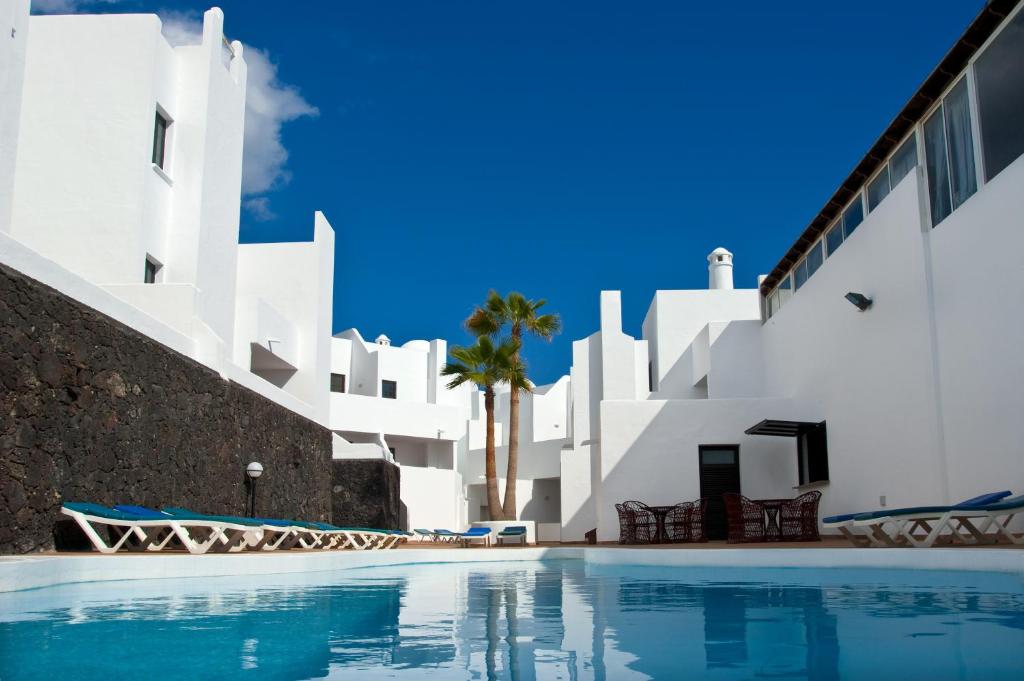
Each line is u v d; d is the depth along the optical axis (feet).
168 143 56.54
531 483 118.01
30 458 31.55
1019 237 34.45
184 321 48.55
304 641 15.24
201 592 24.91
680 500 61.05
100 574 25.96
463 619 18.62
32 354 31.83
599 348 92.53
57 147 51.83
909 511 34.45
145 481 40.32
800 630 16.01
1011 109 35.12
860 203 53.06
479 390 131.95
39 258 32.45
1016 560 26.81
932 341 41.93
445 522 103.86
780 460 61.52
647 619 18.26
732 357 73.20
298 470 65.62
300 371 74.90
